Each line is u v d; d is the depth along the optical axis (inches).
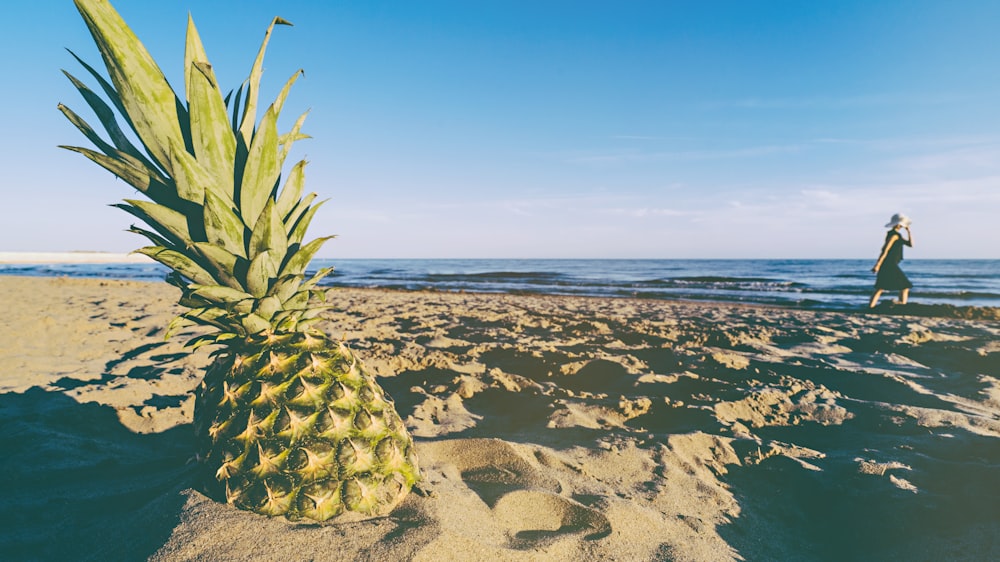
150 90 60.2
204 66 60.5
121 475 91.2
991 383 160.2
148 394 136.4
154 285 567.5
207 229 64.1
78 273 1032.2
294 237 73.3
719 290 748.6
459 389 157.6
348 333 253.3
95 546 65.7
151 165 66.9
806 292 688.4
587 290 749.9
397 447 73.0
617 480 98.9
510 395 154.2
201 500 67.3
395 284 881.5
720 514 90.5
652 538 78.5
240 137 68.6
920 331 260.7
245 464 64.9
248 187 66.2
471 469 98.0
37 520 74.2
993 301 548.7
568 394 155.3
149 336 221.1
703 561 74.2
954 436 114.0
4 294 382.0
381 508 69.6
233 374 69.2
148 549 59.1
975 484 91.5
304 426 65.6
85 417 114.8
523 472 95.2
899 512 86.9
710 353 204.8
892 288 390.3
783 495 99.5
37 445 98.0
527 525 78.7
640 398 147.6
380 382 170.6
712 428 128.3
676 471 104.0
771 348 224.5
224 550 57.9
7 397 129.2
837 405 142.4
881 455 108.5
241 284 68.8
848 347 234.8
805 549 84.2
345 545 60.9
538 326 295.9
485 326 290.4
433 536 63.4
